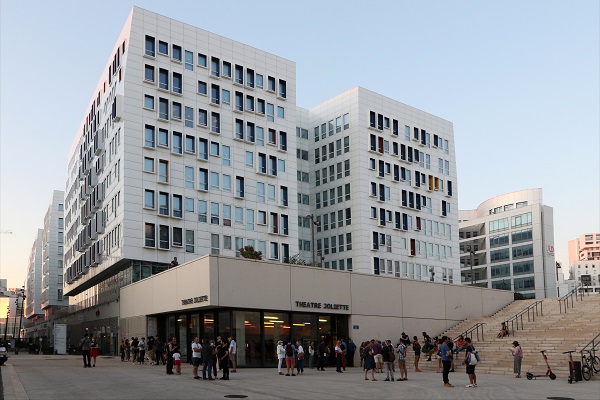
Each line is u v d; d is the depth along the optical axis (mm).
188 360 39875
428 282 48312
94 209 68125
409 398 20156
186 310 39844
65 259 99625
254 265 37562
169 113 61344
